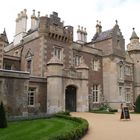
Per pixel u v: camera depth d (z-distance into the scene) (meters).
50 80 25.77
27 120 18.91
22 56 32.28
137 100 31.23
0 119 14.67
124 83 39.28
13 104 21.80
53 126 14.90
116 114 26.38
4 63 31.06
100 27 42.12
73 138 10.63
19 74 22.64
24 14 34.38
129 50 44.66
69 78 27.42
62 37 30.39
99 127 15.60
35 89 25.66
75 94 28.83
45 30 28.72
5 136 11.47
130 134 12.70
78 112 27.70
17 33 34.81
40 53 28.41
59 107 25.28
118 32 38.91
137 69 43.56
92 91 34.41
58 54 30.06
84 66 29.45
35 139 10.52
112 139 11.38
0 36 27.81
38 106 25.47
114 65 36.56
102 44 38.25
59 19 30.94
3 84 21.41
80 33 40.88
